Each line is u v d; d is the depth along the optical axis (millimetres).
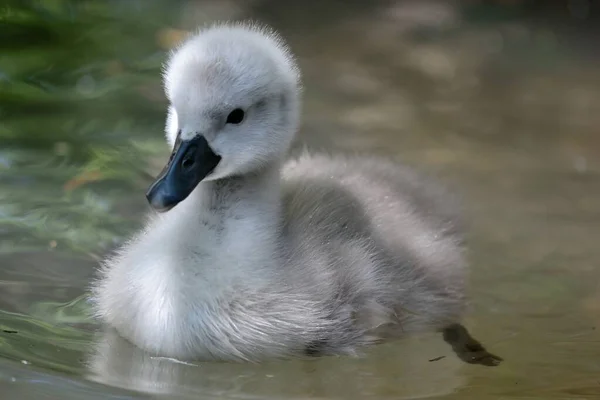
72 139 12602
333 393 8219
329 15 18016
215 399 7941
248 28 9938
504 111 14641
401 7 18578
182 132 8812
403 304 9422
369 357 8969
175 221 9102
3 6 16031
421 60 16375
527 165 12969
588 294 10297
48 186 11492
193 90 8797
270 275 8812
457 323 9781
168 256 8828
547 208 11930
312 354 8844
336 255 9164
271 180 9250
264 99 9047
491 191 12234
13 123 12898
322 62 15984
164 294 8719
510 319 9828
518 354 9148
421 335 9523
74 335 8938
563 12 18500
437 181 11289
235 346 8664
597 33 17703
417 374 8695
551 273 10664
